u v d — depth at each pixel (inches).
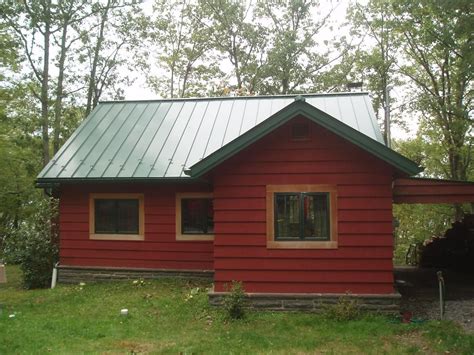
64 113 946.1
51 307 445.4
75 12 903.7
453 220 1168.2
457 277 596.7
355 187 396.8
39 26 875.4
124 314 402.0
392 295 385.4
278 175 404.8
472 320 365.1
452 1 478.9
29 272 570.3
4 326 374.0
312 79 1288.1
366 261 393.7
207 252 539.8
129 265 554.3
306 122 399.9
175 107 659.4
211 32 1333.7
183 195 545.0
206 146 556.7
